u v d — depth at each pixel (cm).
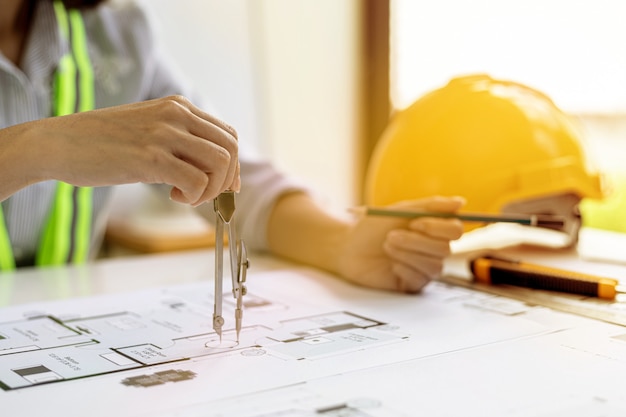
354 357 44
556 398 37
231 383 40
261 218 85
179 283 69
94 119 48
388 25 175
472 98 77
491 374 41
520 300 60
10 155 48
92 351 47
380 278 65
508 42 150
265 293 64
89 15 94
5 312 58
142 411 36
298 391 38
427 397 37
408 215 64
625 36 137
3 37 87
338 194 186
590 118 140
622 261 74
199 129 48
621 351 45
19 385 40
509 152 74
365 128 185
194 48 166
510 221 64
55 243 91
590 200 81
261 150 176
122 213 154
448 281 68
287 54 176
